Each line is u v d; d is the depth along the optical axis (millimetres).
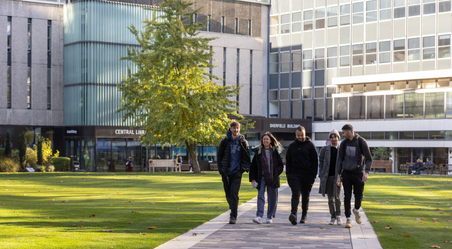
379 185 21906
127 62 43594
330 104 49281
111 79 43125
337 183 9344
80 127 42688
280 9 52250
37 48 43688
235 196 9500
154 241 7473
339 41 48781
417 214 11125
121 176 28562
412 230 8727
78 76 42906
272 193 9664
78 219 9898
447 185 22297
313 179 9578
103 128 42781
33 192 17297
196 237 7895
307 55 50656
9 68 42750
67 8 43688
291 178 9531
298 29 51188
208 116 30172
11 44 42781
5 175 28656
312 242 7523
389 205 13070
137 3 44312
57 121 44219
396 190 18938
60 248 6816
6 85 42531
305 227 9125
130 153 43781
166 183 22406
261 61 52281
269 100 52719
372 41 46969
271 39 52750
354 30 47969
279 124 47688
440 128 41750
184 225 9180
